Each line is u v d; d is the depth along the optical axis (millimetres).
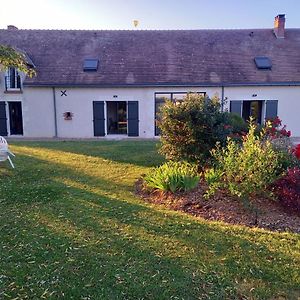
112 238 4285
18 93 18250
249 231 4605
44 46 20062
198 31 21547
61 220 4887
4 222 4781
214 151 6332
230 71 18281
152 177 6820
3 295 3084
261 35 21141
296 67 18578
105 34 21188
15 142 15297
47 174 8078
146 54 19406
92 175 8094
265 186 5305
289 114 18281
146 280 3359
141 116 18297
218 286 3293
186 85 17688
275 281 3385
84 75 18141
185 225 4777
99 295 3121
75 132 18500
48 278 3365
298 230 4801
